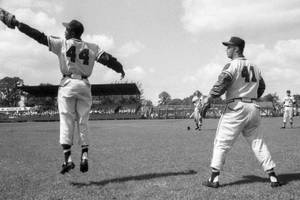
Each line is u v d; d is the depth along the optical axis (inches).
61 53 227.3
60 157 346.9
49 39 223.5
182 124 1159.6
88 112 232.7
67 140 227.5
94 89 2116.1
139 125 1105.4
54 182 225.9
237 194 189.2
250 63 220.1
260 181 222.7
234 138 214.5
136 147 426.9
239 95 214.8
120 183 220.5
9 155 362.9
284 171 256.2
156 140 525.3
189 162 301.1
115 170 266.2
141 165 287.6
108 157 337.7
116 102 2650.1
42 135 678.5
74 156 359.6
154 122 1401.3
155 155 348.5
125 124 1214.3
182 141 503.2
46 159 333.1
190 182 220.8
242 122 213.6
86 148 229.0
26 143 502.6
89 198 185.3
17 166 291.6
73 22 231.1
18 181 229.6
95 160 318.7
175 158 325.7
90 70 234.2
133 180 228.8
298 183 215.2
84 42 231.8
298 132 673.0
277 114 2102.6
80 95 228.5
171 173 251.0
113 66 236.2
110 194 193.2
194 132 715.4
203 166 280.1
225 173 249.0
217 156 211.3
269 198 181.3
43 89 2169.0
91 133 713.6
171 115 2122.3
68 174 252.4
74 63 228.1
